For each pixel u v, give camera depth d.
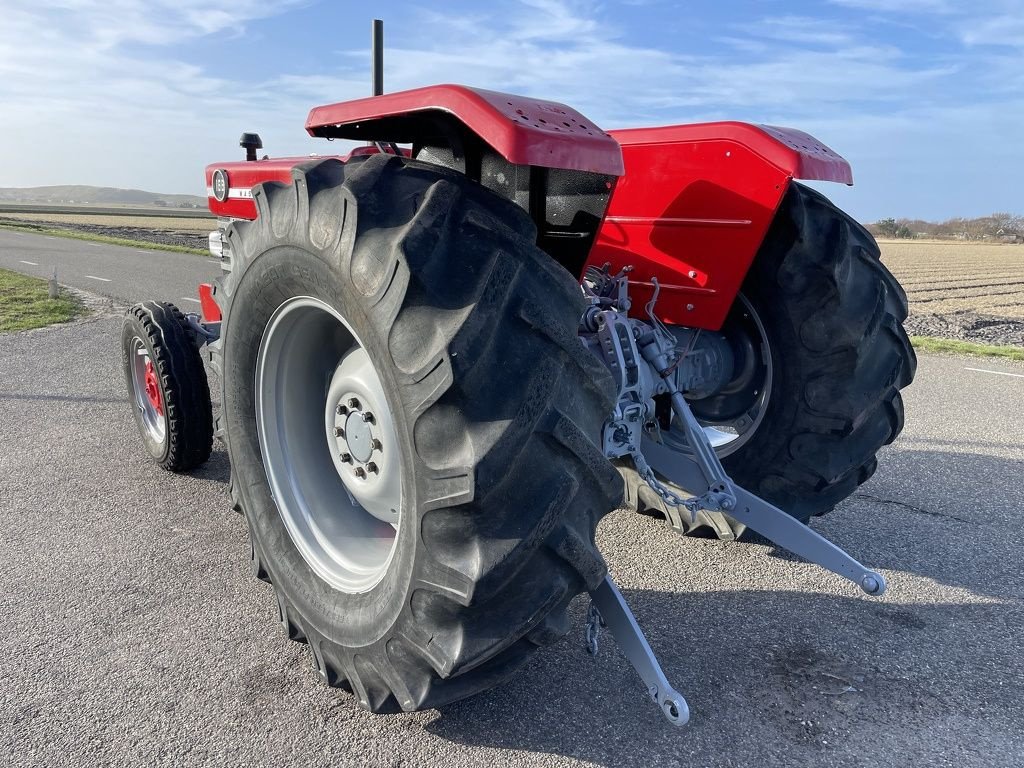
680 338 2.77
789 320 2.62
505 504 1.59
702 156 2.52
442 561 1.62
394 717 2.07
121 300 11.34
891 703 2.14
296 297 2.07
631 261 2.80
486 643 1.66
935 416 5.39
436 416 1.58
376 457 2.09
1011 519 3.49
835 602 2.71
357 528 2.37
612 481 1.71
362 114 2.01
